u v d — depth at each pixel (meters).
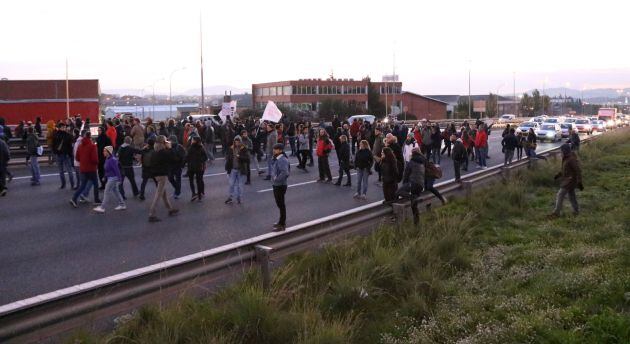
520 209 12.09
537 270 7.45
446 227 9.45
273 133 18.67
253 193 15.87
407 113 84.88
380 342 5.57
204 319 5.50
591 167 20.42
